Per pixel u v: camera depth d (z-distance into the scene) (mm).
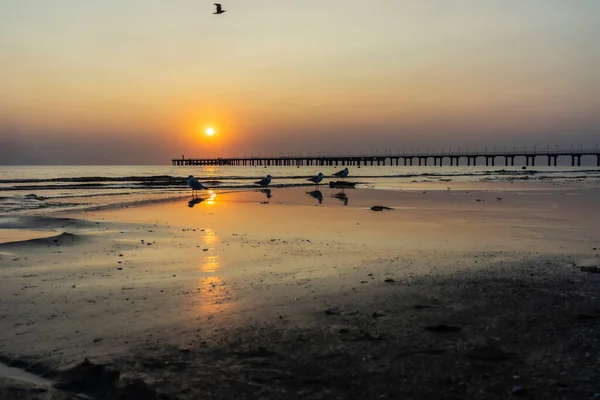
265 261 10914
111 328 6383
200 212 22125
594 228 16609
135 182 50250
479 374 5020
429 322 6535
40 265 10344
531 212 22031
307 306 7340
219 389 4703
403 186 45531
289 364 5250
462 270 9852
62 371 5059
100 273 9656
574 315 6805
